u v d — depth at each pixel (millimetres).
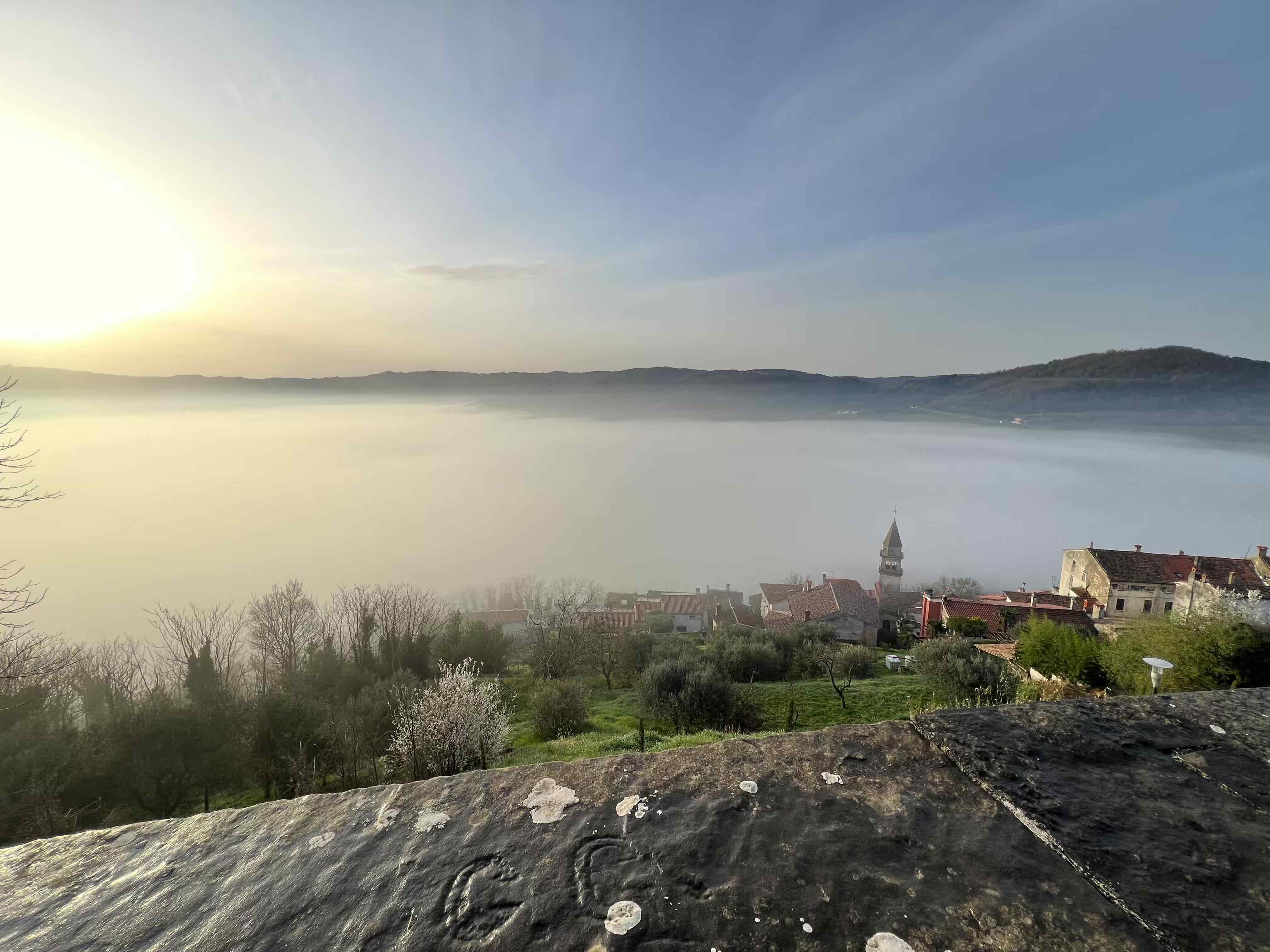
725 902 1328
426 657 29891
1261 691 2311
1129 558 42125
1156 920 1243
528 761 15203
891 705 22172
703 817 1611
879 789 1725
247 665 28500
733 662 29875
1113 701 2244
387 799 1780
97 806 14367
